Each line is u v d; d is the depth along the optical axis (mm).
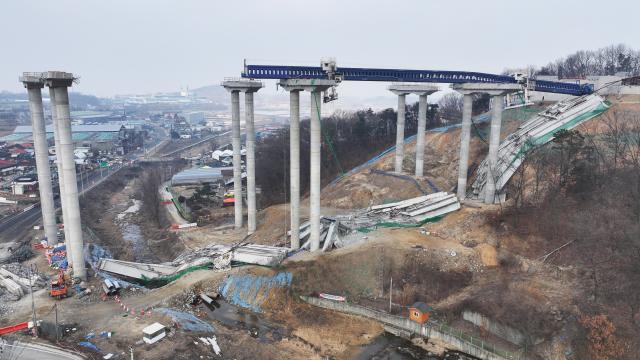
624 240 71562
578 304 63781
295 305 72688
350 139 174250
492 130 95812
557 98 130500
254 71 80250
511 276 74750
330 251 83500
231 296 74438
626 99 113562
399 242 83812
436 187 110875
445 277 76000
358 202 115875
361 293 75375
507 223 86625
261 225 109188
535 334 60094
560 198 87875
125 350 55844
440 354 62031
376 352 62219
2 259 87188
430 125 170625
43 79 68562
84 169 196625
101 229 124812
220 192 157125
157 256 105625
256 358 58031
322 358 60000
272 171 158250
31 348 55875
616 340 56406
